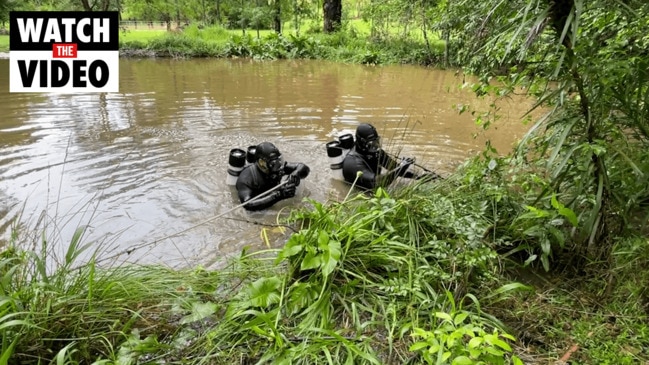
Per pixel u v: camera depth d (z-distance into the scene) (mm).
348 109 8742
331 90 10859
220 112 8477
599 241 3107
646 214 3176
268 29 27188
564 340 2486
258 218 4469
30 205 4527
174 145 6527
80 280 2686
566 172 3014
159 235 4113
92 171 5484
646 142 3223
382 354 2398
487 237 3316
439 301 2660
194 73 13547
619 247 2977
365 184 5012
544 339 2504
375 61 17062
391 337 2402
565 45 2736
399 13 18406
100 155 6043
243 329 2451
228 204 4762
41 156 5922
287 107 8922
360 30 23672
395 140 6715
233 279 3080
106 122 7656
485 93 3539
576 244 3191
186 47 18484
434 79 12781
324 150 6457
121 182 5195
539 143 3734
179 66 15258
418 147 6445
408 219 3312
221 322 2627
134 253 3797
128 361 2248
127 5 28453
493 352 1856
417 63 16797
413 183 4418
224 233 4168
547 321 2648
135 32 26688
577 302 2818
